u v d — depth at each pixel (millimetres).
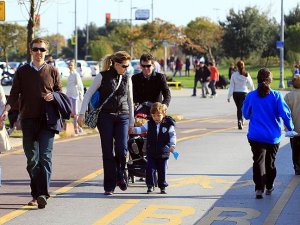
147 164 31703
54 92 28500
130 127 31422
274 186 33906
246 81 62688
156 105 30922
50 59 65125
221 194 31781
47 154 28500
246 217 27078
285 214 27672
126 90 31016
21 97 28469
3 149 29516
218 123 71438
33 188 29203
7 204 29484
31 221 26375
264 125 30516
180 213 27750
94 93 30766
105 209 28531
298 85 36375
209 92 136125
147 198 30781
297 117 36250
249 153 46031
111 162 31203
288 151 46812
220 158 43594
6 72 154875
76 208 28734
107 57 30844
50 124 28078
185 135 58062
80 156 44438
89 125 30812
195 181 35094
